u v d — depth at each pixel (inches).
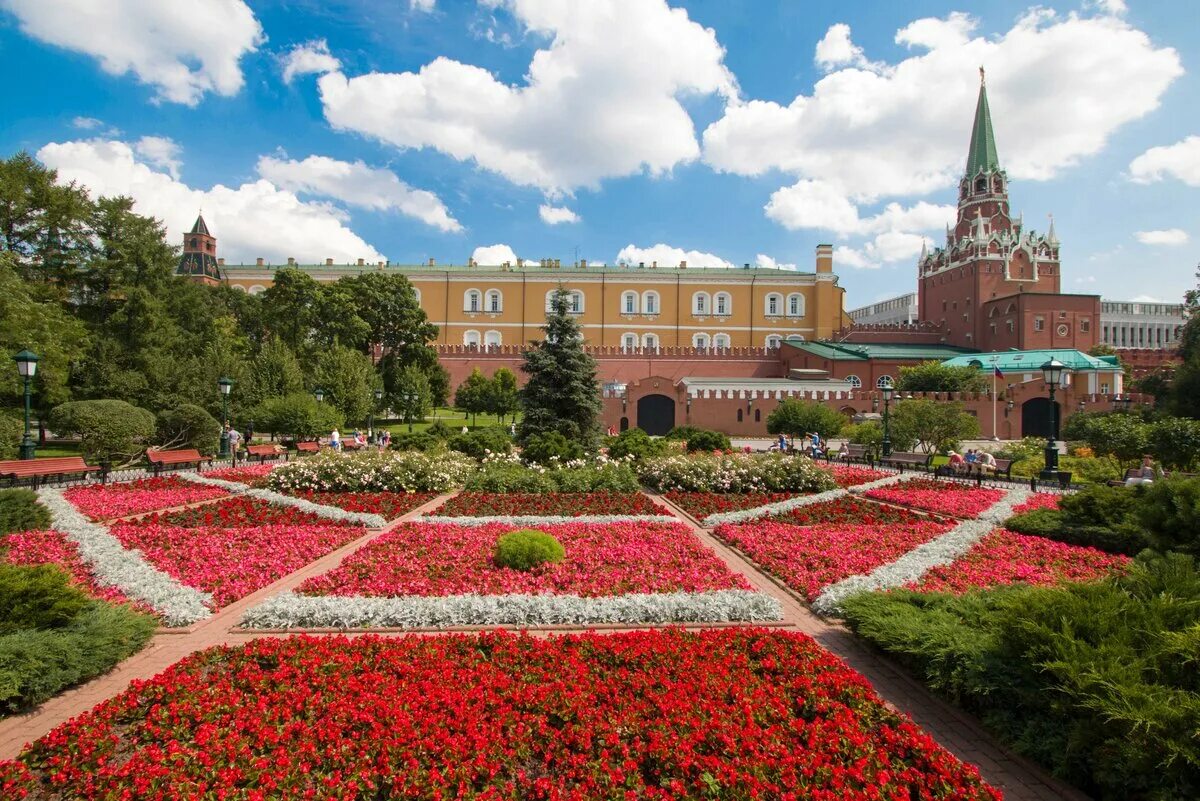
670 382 2096.5
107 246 1434.5
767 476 713.0
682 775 170.6
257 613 294.4
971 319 2738.7
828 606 312.7
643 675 219.5
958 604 262.2
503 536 378.6
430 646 245.8
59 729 190.5
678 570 368.5
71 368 1216.2
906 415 1220.5
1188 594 211.3
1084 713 180.5
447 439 935.0
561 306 1016.2
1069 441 1238.9
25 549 399.5
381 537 445.1
